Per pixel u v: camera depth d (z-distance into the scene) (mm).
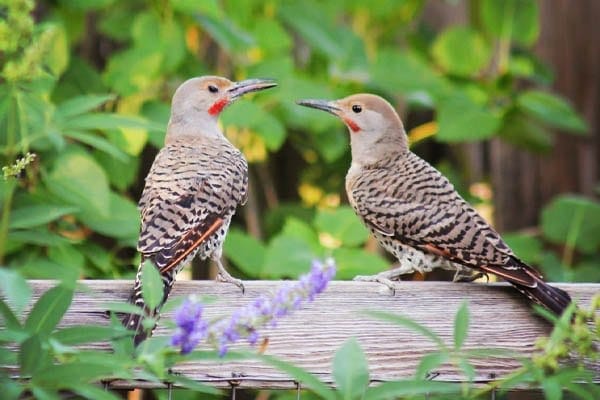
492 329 8469
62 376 6434
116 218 10781
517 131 13891
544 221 13273
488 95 14258
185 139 10375
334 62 13656
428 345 8305
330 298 8297
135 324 7703
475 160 15656
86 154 10352
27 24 7785
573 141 15016
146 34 12469
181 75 13031
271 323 6707
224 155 10047
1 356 7211
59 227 10578
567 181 14984
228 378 8062
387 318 6879
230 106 12398
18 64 7855
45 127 8703
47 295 7094
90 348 7922
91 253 10586
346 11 14766
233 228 14883
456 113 13375
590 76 15156
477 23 15336
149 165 13414
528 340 8461
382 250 14750
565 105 13539
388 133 10883
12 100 8766
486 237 9641
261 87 10859
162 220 9086
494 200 15258
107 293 8172
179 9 12234
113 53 13414
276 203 14875
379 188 10438
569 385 7145
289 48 13742
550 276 12914
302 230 11906
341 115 10961
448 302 8445
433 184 10312
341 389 6535
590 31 15172
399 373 8242
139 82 12344
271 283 8453
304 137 14258
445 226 9875
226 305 8367
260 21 13539
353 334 8250
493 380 8336
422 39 15289
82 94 12336
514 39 14531
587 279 13039
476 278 9930
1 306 7047
